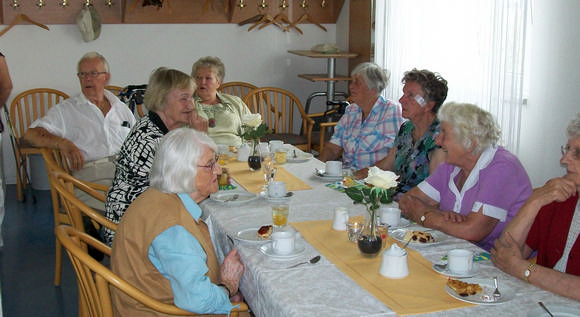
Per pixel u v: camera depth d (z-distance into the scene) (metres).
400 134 2.90
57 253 3.15
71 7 5.01
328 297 1.51
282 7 5.50
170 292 1.67
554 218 1.74
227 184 2.68
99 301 1.70
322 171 2.89
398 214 2.08
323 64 5.77
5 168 5.20
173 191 1.66
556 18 3.36
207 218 2.30
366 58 5.15
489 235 2.13
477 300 1.47
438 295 1.51
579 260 1.64
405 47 4.46
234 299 1.86
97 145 3.48
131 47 5.23
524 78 3.62
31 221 4.29
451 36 3.99
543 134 3.53
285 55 5.64
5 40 4.93
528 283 1.59
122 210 2.42
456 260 1.65
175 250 1.57
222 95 4.02
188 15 5.30
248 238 1.95
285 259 1.76
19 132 5.05
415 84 2.68
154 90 2.47
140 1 5.14
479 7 3.72
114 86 5.11
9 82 3.45
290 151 3.37
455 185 2.21
